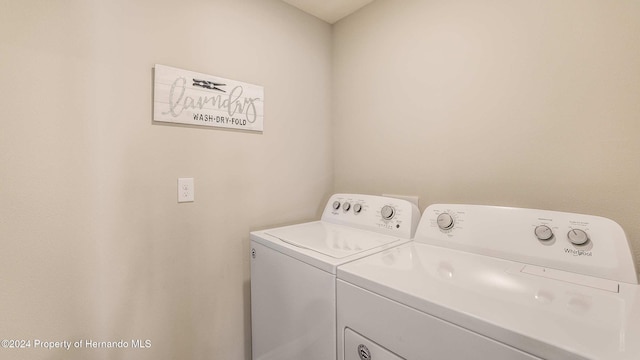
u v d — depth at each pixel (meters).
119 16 1.05
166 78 1.15
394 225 1.27
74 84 0.97
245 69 1.40
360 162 1.69
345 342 0.83
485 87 1.17
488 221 1.00
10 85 0.87
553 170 1.00
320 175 1.78
